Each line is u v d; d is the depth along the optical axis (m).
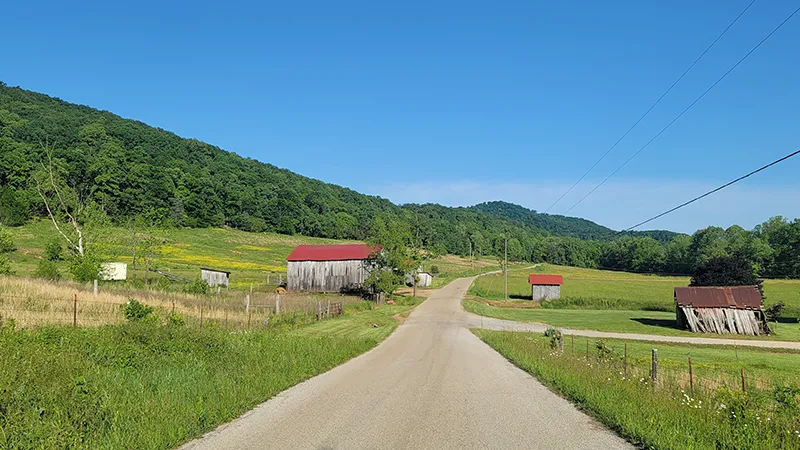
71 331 14.45
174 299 35.00
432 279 111.06
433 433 8.75
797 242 107.94
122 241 52.66
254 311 34.53
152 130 155.25
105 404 8.24
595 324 54.91
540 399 11.98
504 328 45.34
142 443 7.34
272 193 152.12
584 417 10.08
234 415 9.85
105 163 107.38
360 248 73.44
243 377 12.38
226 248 111.94
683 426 8.66
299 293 68.00
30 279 32.81
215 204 134.50
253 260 102.25
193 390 10.44
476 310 61.97
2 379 8.12
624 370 15.58
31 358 9.70
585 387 12.30
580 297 80.50
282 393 12.24
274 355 15.83
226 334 18.25
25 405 7.58
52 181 54.94
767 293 81.62
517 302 80.31
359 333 31.56
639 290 93.94
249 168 167.12
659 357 32.03
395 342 28.58
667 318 62.91
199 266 79.19
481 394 12.59
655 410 9.60
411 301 68.75
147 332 14.23
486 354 22.98
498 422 9.60
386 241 66.00
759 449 7.56
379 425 9.24
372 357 20.64
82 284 35.72
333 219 160.25
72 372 9.74
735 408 9.38
